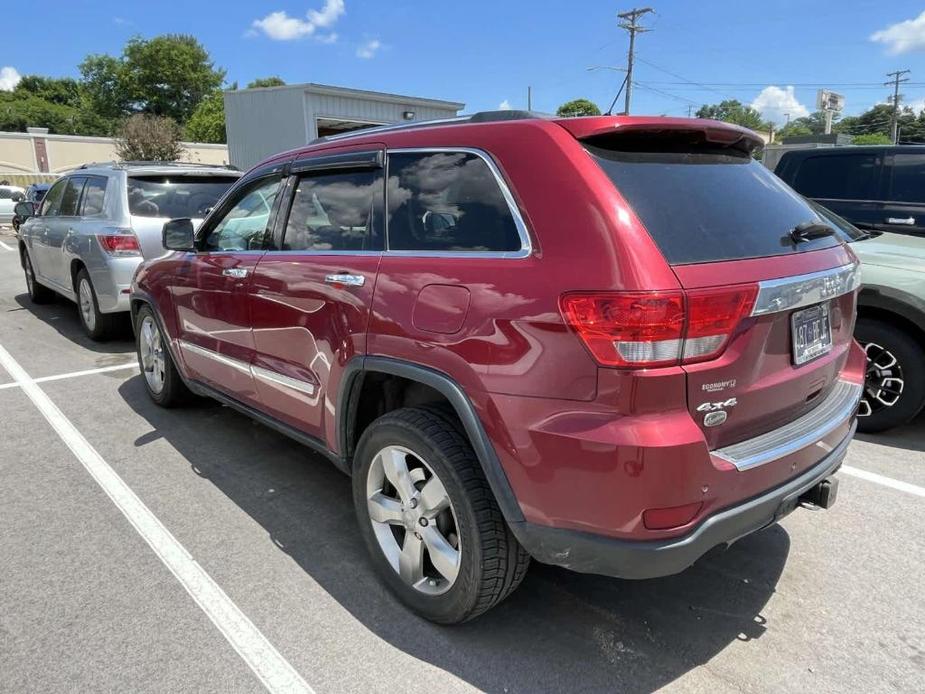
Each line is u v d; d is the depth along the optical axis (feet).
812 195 21.57
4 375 19.49
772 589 9.39
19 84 301.43
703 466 6.56
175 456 13.78
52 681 7.57
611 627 8.59
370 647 8.15
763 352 7.24
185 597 9.11
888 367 14.24
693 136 8.10
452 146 8.38
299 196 10.80
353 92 68.13
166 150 107.34
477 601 7.92
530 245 7.16
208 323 12.92
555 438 6.74
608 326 6.39
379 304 8.52
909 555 10.20
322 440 10.28
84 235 21.84
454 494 7.79
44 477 12.80
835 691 7.50
